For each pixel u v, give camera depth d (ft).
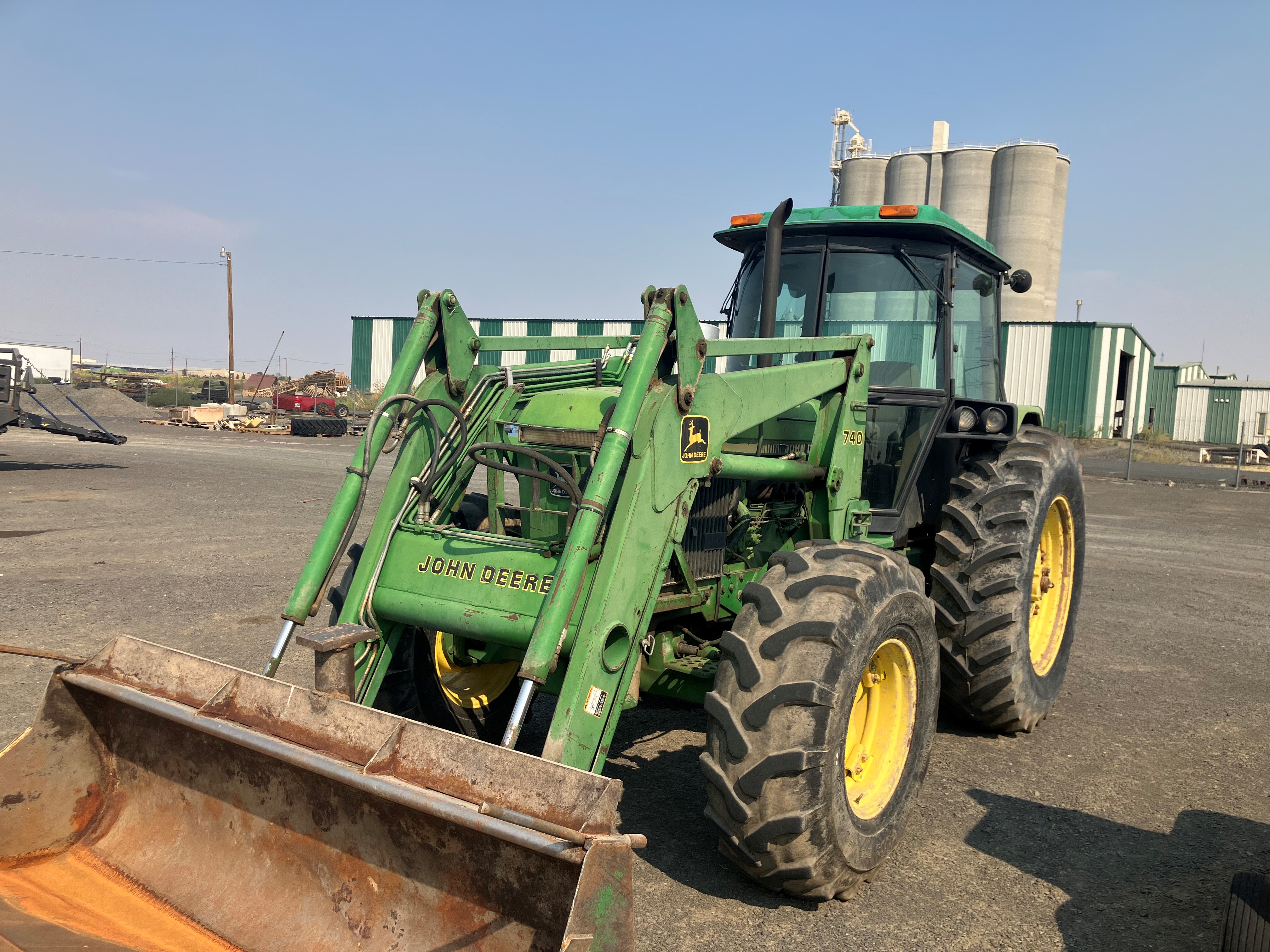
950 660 14.52
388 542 10.57
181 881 8.36
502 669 13.24
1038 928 9.40
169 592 23.41
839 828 9.23
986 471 15.20
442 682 12.55
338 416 122.93
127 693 8.55
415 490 10.99
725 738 9.23
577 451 11.02
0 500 40.11
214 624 20.38
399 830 7.43
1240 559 33.30
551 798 6.50
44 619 20.35
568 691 8.84
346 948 7.52
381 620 10.45
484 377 11.92
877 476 15.65
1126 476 68.59
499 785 6.74
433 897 7.30
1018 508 14.29
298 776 7.94
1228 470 79.82
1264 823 12.01
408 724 7.27
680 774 13.26
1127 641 21.63
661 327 9.75
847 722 9.28
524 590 9.58
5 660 17.22
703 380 10.57
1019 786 13.14
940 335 15.47
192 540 31.22
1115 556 33.71
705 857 10.75
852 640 9.25
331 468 58.49
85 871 8.46
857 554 10.23
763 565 13.64
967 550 14.40
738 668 9.36
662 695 12.21
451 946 7.14
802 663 9.12
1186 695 17.58
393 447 10.86
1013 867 10.71
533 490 11.64
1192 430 137.90
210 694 8.34
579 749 8.79
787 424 13.14
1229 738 15.23
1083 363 109.29
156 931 7.84
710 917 9.45
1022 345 112.16
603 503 8.96
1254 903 8.24
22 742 8.48
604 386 13.32
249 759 8.21
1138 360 121.08
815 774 8.89
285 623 9.69
